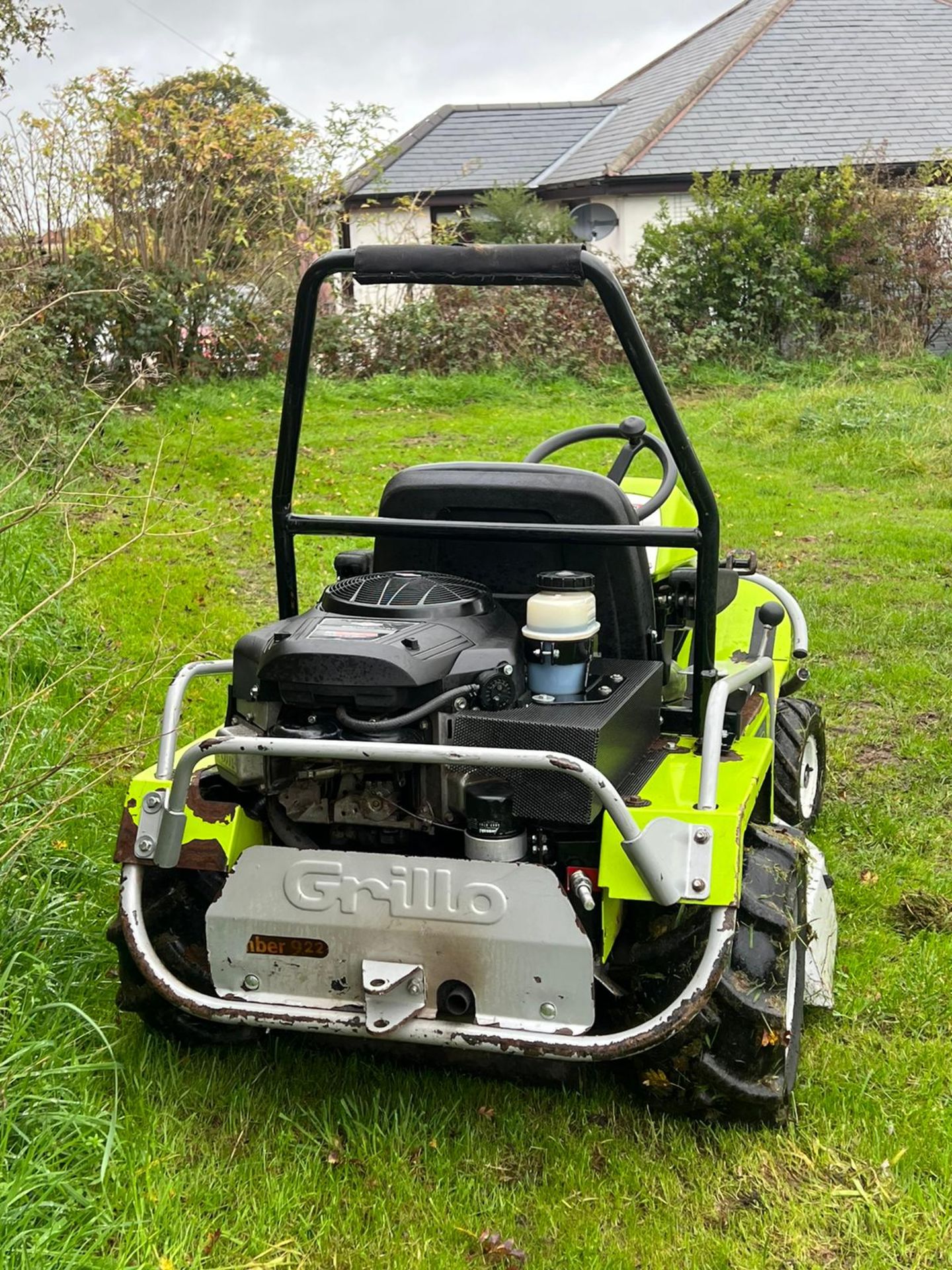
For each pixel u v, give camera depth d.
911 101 22.80
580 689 2.86
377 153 16.39
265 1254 2.53
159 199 14.38
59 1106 2.81
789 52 24.20
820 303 17.81
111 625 6.60
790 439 12.74
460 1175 2.77
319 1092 3.05
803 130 22.11
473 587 3.03
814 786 4.58
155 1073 3.07
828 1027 3.32
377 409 14.32
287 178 15.08
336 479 10.62
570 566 3.16
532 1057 2.78
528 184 23.61
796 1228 2.62
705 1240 2.58
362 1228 2.62
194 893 3.08
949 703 5.77
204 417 12.98
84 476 7.71
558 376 16.06
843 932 3.82
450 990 2.67
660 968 2.80
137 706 5.38
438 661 2.71
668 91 24.94
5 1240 2.37
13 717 4.54
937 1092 3.04
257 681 2.84
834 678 6.07
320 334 15.69
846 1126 2.90
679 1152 2.83
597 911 2.78
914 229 17.81
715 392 15.82
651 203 21.58
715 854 2.59
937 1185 2.73
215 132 14.40
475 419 13.84
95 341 13.08
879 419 12.86
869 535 9.12
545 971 2.61
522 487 3.14
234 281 14.83
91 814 3.94
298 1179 2.73
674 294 17.39
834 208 17.83
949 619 7.00
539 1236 2.60
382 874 2.67
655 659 3.22
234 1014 2.72
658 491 3.74
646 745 3.02
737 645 4.02
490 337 16.16
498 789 2.63
